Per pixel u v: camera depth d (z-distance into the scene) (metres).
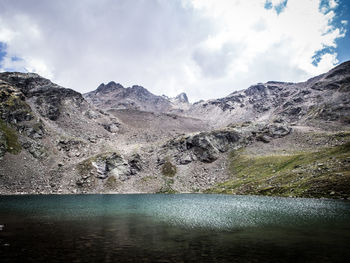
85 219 58.34
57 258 28.03
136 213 71.06
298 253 31.00
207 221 56.53
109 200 118.38
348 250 32.19
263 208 79.19
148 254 30.38
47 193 161.50
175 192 188.38
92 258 28.34
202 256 29.69
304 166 155.62
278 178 151.00
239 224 52.22
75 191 175.50
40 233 41.53
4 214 63.97
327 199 99.50
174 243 36.09
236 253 31.08
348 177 111.69
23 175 169.50
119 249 32.53
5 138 186.88
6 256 28.30
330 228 46.62
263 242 36.66
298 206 80.69
